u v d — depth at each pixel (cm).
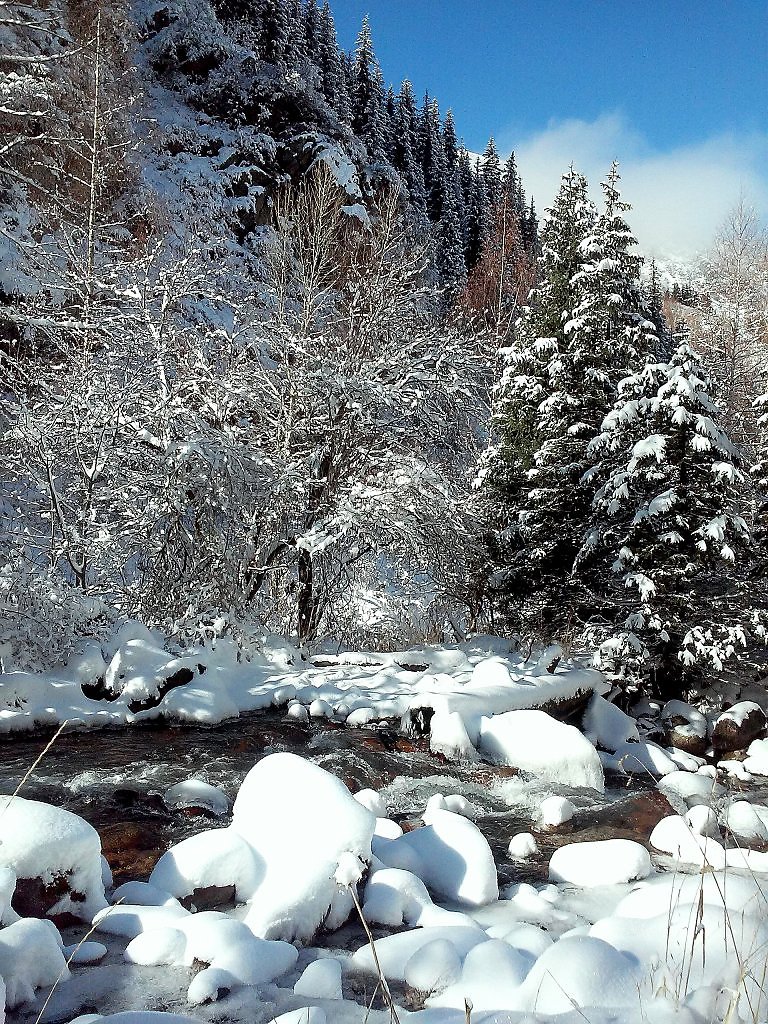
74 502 1093
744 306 3009
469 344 1484
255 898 409
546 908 440
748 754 994
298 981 327
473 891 452
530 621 1505
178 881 408
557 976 288
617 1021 254
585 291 1549
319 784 448
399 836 520
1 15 1673
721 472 1173
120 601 1100
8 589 876
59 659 884
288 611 1448
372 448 1364
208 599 1130
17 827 375
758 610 1280
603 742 1020
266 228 2694
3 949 310
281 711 945
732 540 1271
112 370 1213
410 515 1304
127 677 894
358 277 1495
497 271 3484
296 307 1478
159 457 1062
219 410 1220
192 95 3203
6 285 1412
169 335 1232
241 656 1041
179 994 318
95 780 664
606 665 1173
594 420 1501
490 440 1612
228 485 1113
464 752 794
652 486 1264
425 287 1488
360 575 1480
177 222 2475
